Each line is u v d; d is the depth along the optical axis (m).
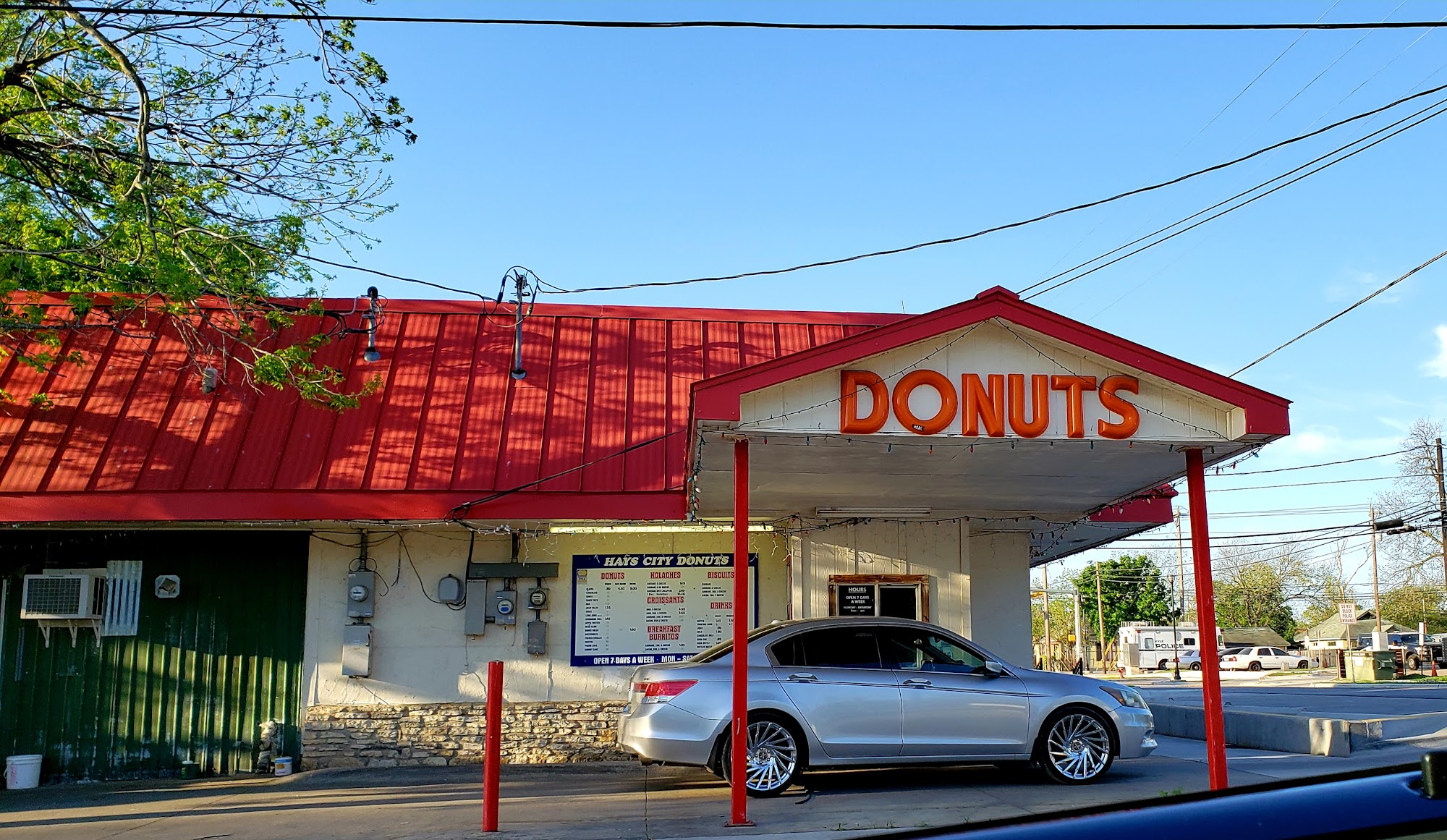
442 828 9.04
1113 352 8.93
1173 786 10.34
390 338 14.75
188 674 13.31
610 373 14.47
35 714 13.14
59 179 13.41
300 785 12.02
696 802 10.07
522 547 13.76
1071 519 13.91
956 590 14.09
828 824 8.72
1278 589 81.31
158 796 11.51
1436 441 42.56
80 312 13.91
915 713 10.43
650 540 13.96
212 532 13.62
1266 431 8.88
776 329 15.48
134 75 11.50
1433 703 20.66
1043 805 9.35
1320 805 1.81
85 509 12.37
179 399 13.70
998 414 8.91
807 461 10.26
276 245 13.56
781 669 10.48
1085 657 66.62
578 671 13.55
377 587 13.50
